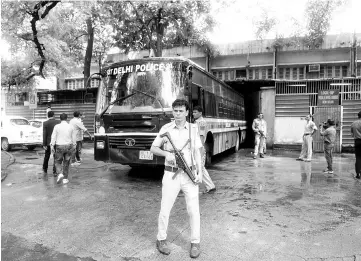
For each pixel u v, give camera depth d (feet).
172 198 12.72
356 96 52.13
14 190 23.24
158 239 12.84
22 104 77.15
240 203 19.85
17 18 51.34
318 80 53.57
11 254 12.49
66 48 68.54
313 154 50.03
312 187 24.67
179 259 12.05
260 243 13.57
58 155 25.88
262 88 57.72
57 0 49.16
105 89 27.30
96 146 26.91
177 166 12.63
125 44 67.05
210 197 21.39
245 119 65.10
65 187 24.16
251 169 33.73
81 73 82.74
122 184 25.16
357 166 28.63
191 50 70.49
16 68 61.05
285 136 56.39
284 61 63.98
